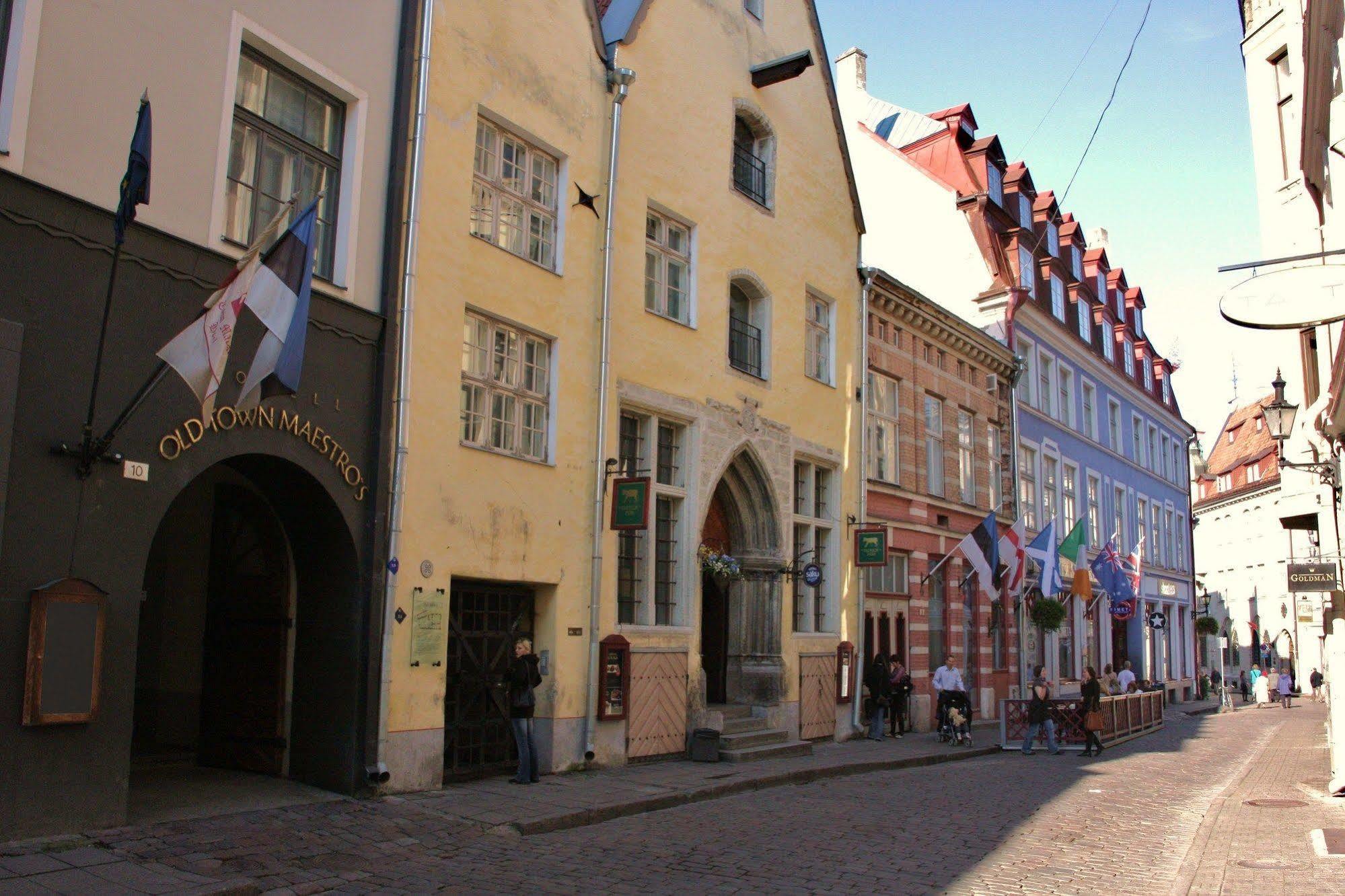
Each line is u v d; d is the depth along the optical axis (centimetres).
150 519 889
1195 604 4781
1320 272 1136
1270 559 6025
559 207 1430
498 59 1326
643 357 1550
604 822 1090
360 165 1133
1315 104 1473
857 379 2127
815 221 2038
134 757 1135
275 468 1053
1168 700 4225
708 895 789
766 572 1811
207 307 825
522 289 1342
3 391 783
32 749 792
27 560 798
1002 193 3262
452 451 1216
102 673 841
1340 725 1380
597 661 1412
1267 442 6125
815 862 917
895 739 2080
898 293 2305
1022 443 2992
